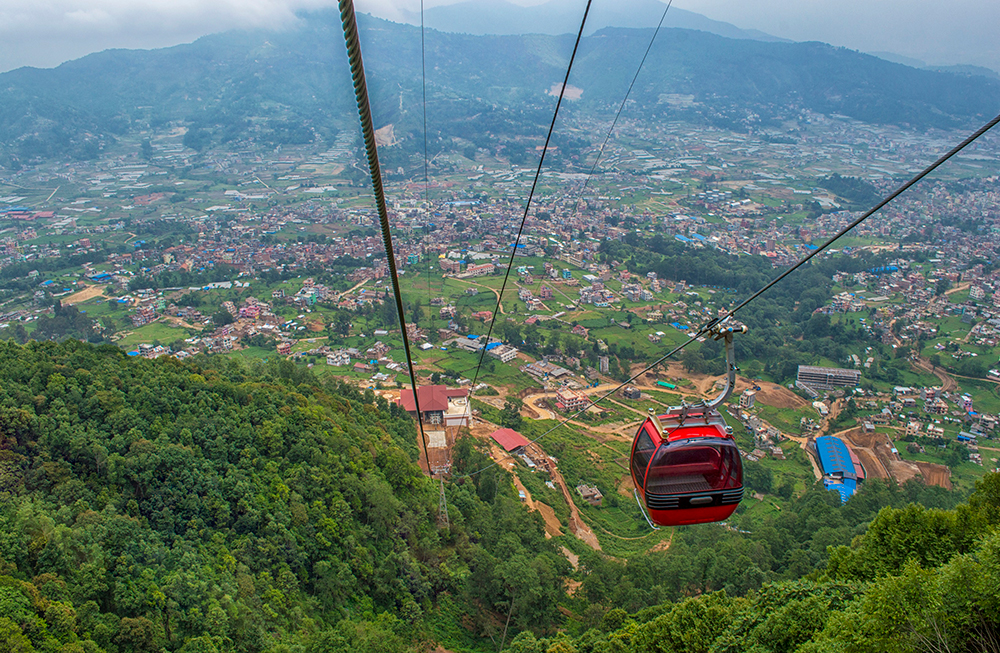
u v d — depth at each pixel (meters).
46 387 69.31
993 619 30.16
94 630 47.59
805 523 96.06
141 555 55.62
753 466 122.19
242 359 120.06
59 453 62.22
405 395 125.12
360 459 80.25
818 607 44.50
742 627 49.09
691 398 157.50
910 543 49.09
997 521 46.75
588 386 160.25
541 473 112.12
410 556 73.31
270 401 83.75
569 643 57.62
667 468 22.31
